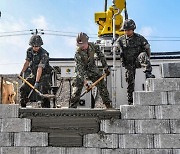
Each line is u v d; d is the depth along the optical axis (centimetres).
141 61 741
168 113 583
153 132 576
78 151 572
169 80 597
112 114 586
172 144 569
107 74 711
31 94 768
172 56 989
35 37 764
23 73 793
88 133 580
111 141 575
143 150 570
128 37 787
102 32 1105
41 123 584
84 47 693
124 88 894
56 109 589
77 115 587
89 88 686
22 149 572
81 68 686
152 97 591
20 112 588
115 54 898
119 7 1119
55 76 929
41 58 752
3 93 827
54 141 577
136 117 584
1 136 577
